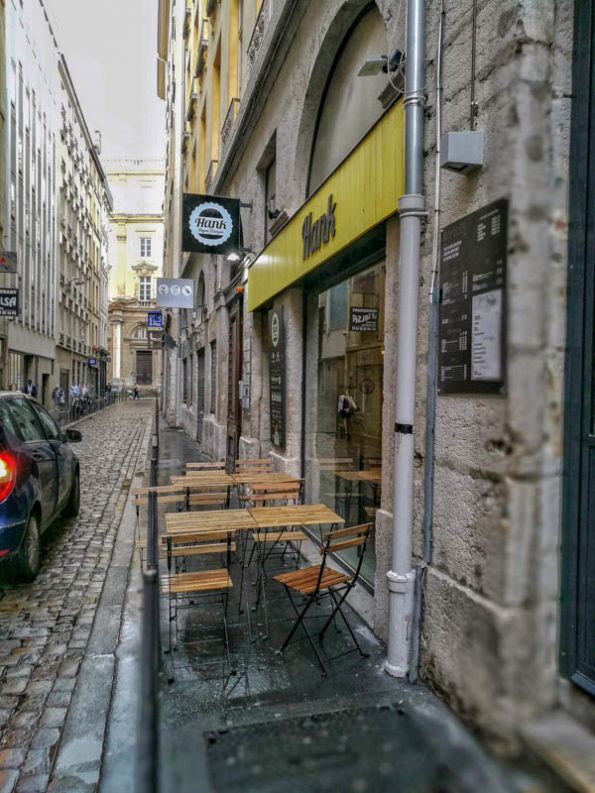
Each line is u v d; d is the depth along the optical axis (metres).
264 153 8.16
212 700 2.94
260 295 7.99
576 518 2.38
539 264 0.80
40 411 6.61
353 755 0.87
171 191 31.81
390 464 3.76
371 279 4.83
